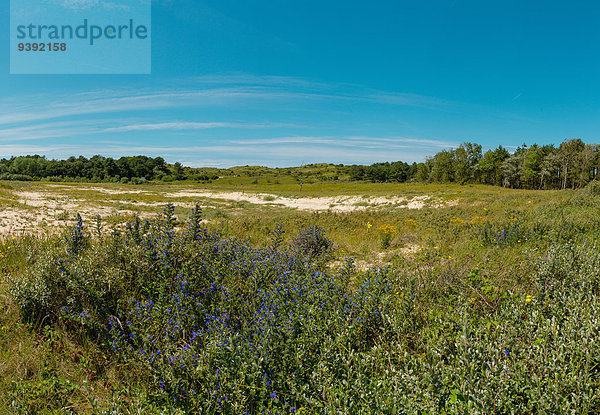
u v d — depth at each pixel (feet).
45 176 339.77
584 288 12.45
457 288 13.97
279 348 9.43
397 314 11.50
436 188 166.61
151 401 8.55
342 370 9.00
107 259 13.41
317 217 50.01
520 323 10.43
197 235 16.85
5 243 21.38
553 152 254.88
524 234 26.08
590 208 37.99
